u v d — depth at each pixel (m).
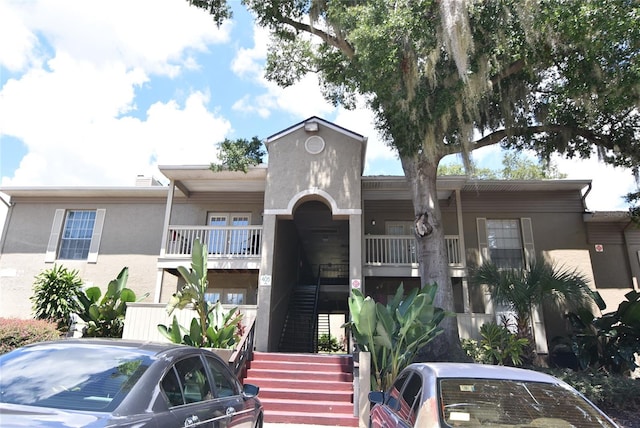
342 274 23.69
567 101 11.77
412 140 10.33
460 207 14.87
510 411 3.21
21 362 3.23
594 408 3.37
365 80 10.04
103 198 17.09
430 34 9.13
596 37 8.66
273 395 9.26
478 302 15.02
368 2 9.47
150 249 16.39
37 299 13.15
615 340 11.95
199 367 4.07
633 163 11.98
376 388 8.84
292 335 16.28
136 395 2.92
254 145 13.76
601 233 15.63
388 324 8.96
